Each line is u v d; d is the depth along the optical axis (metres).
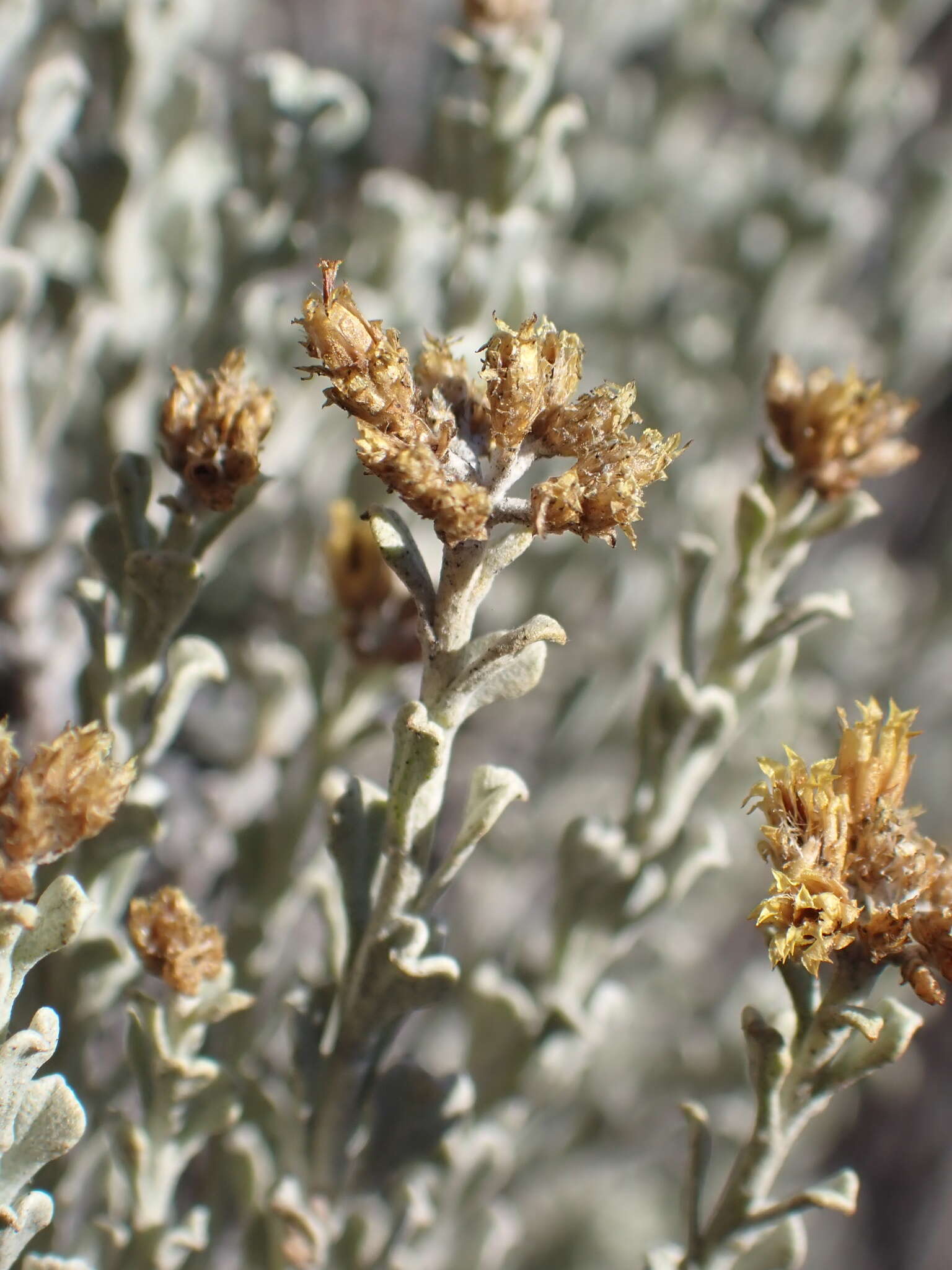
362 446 0.08
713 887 0.18
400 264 0.16
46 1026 0.08
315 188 0.16
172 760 0.16
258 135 0.15
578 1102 0.16
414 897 0.09
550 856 0.18
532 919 0.18
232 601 0.16
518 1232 0.15
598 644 0.18
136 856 0.10
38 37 0.16
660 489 0.19
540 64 0.13
